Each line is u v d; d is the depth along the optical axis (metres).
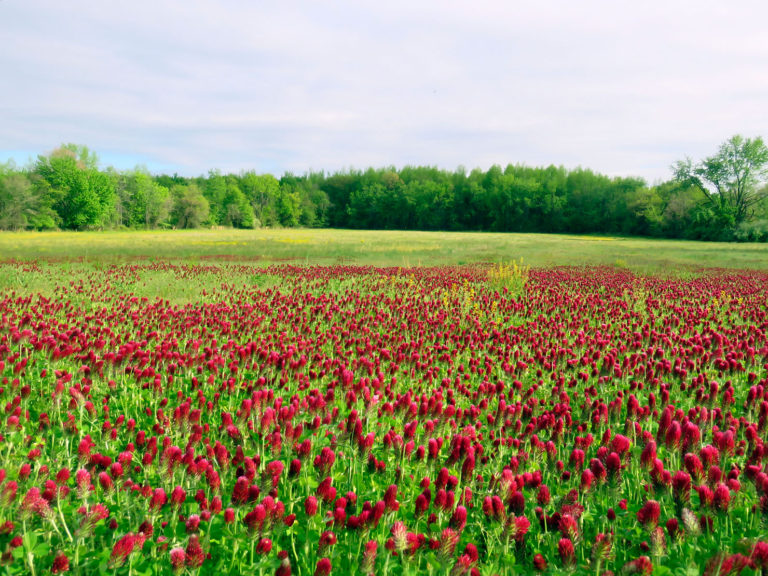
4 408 4.97
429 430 4.87
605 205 128.25
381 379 6.58
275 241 63.84
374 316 13.95
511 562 3.42
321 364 7.89
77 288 17.30
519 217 140.62
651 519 3.26
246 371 8.16
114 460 4.91
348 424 4.45
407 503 4.16
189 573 3.06
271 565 3.20
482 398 6.63
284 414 4.45
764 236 80.25
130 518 3.69
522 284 20.05
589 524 3.98
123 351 6.89
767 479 3.55
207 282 21.38
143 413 6.41
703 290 19.69
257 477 3.92
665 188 113.75
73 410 5.43
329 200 168.62
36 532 3.29
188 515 3.91
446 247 53.97
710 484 3.67
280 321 12.81
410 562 3.20
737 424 5.13
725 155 89.94
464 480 4.00
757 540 3.04
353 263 33.59
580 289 20.09
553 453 4.45
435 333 11.16
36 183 99.06
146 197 113.62
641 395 7.11
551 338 10.85
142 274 23.92
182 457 4.00
